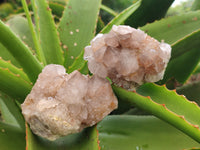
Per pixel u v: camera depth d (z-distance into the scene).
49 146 0.20
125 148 0.25
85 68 0.27
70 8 0.35
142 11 0.37
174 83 0.33
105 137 0.25
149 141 0.25
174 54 0.32
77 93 0.19
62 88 0.19
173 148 0.24
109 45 0.19
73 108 0.19
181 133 0.25
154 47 0.20
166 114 0.20
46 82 0.19
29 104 0.19
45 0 0.30
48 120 0.18
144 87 0.24
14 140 0.24
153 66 0.20
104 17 0.70
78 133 0.21
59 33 0.34
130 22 0.38
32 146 0.19
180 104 0.22
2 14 1.05
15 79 0.21
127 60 0.19
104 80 0.20
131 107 0.31
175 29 0.33
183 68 0.35
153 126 0.26
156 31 0.33
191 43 0.30
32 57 0.23
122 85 0.21
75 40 0.34
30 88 0.21
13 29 0.40
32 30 0.29
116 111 0.31
